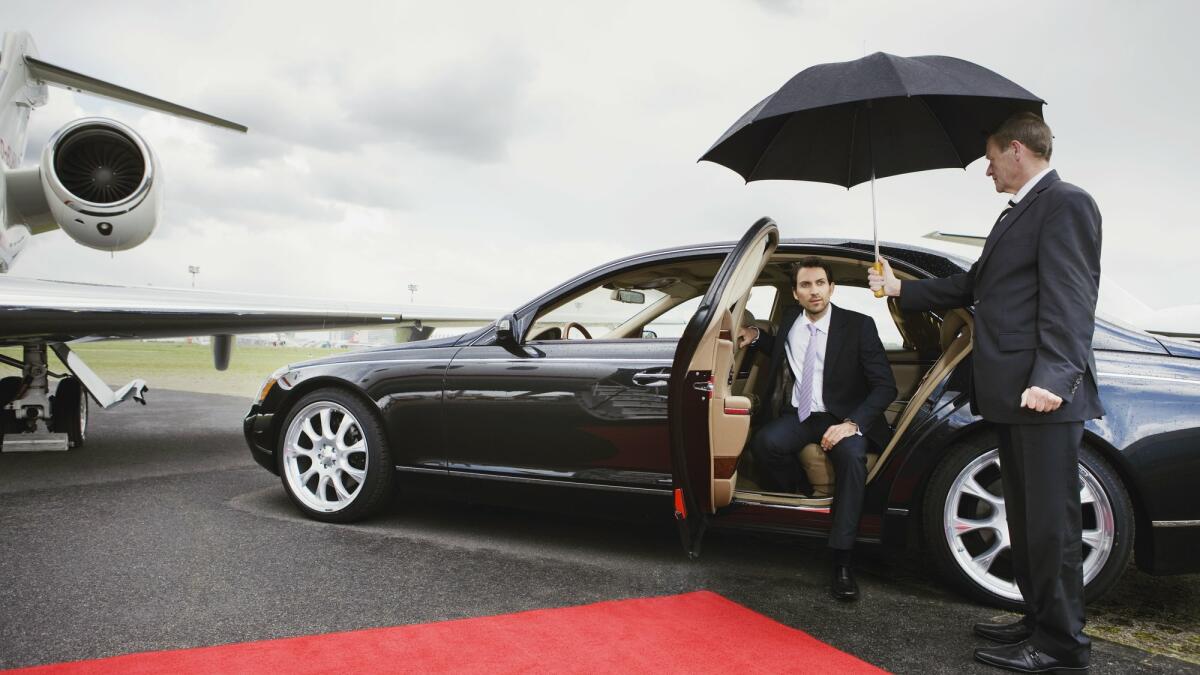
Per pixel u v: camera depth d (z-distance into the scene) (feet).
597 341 10.35
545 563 9.70
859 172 9.78
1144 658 7.03
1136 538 8.14
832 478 9.62
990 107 8.53
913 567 10.00
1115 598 8.88
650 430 9.55
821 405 9.57
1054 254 6.37
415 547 10.27
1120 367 8.16
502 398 10.46
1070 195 6.43
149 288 16.38
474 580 8.87
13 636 6.79
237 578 8.68
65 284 14.92
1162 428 7.73
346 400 11.52
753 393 11.09
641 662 6.55
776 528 9.04
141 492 13.53
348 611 7.68
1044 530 6.44
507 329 10.57
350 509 11.39
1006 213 6.97
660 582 9.04
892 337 10.41
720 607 8.14
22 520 11.24
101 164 21.13
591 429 9.89
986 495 8.32
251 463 17.07
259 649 6.61
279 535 10.70
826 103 7.75
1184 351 8.28
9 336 15.01
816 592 8.82
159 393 40.09
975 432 8.38
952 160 9.49
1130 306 23.38
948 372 8.47
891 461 8.61
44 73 23.95
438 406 10.89
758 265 8.67
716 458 8.29
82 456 17.90
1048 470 6.43
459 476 10.82
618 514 9.92
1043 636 6.61
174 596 8.00
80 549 9.71
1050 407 6.20
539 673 6.24
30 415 18.60
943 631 7.56
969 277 7.72
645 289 10.93
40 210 22.43
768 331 11.11
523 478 10.36
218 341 23.82
